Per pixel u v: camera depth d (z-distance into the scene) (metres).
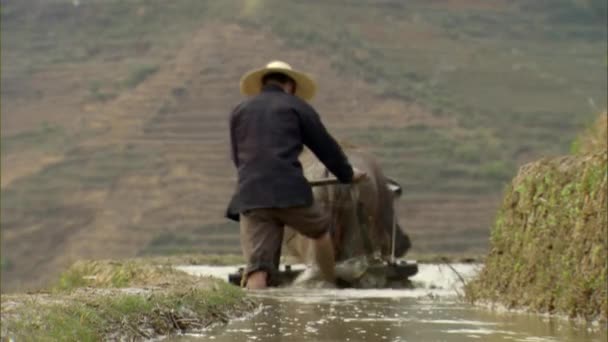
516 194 26.45
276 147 30.16
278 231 30.38
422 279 34.53
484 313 24.03
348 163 31.14
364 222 33.84
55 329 17.30
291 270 31.59
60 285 31.09
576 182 24.47
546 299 24.17
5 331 16.64
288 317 23.12
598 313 22.62
